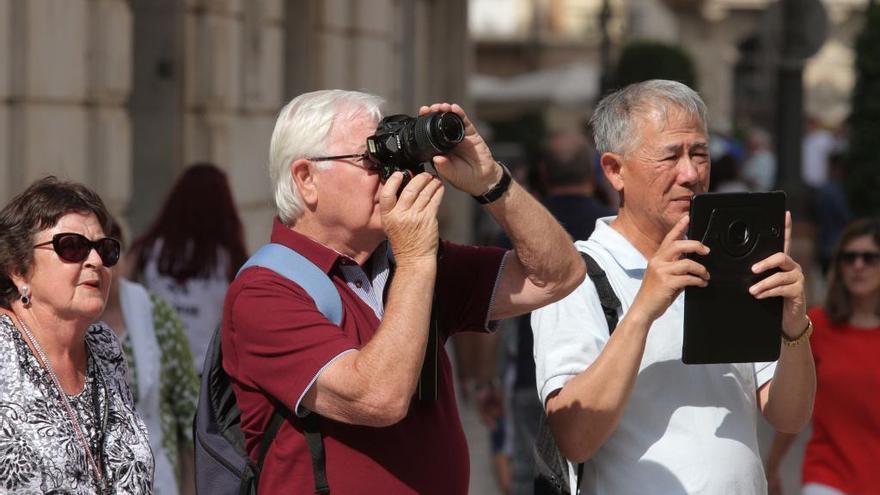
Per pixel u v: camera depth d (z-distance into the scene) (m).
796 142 19.36
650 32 51.88
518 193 5.30
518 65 63.44
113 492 5.25
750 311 5.46
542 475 5.80
